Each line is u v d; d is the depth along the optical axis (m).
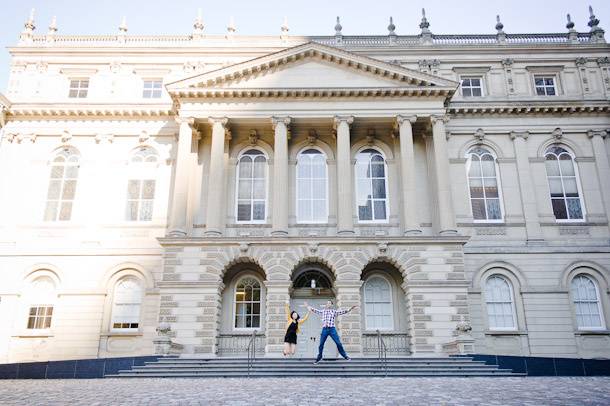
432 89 29.50
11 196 30.92
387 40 35.00
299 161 31.38
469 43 34.75
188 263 26.80
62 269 29.53
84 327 28.58
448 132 32.19
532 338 28.53
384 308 28.39
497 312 29.25
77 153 32.16
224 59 34.31
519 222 30.62
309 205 30.45
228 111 29.62
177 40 34.88
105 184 31.25
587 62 34.28
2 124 32.12
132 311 29.12
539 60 34.25
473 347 24.14
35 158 31.78
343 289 26.48
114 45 34.34
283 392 13.51
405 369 20.23
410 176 28.62
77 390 14.41
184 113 29.53
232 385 15.66
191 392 13.63
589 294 29.69
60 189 31.39
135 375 19.64
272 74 30.11
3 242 30.00
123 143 32.16
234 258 26.95
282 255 26.92
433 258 26.89
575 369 20.81
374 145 31.67
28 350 28.31
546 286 29.34
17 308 28.97
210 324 25.97
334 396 12.57
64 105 31.94
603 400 11.78
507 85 33.72
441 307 26.22
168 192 31.11
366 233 29.75
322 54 30.09
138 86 33.84
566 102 32.25
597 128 32.47
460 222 30.53
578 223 30.73
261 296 28.47
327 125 30.62
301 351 27.80
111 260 29.72
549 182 31.84
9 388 15.16
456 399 11.95
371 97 29.88
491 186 31.62
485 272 29.69
